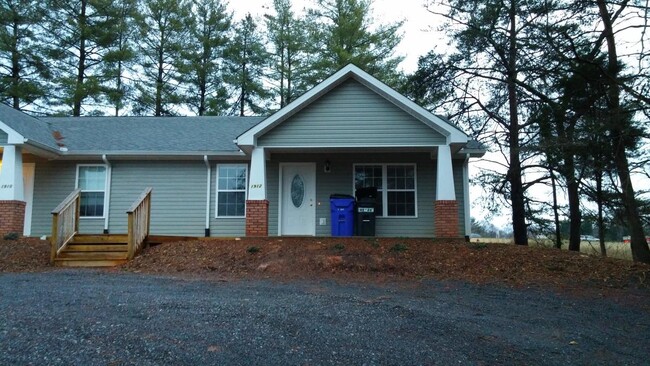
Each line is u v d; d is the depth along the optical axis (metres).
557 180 15.80
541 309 6.85
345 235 13.70
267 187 15.12
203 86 29.34
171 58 28.80
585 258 10.38
